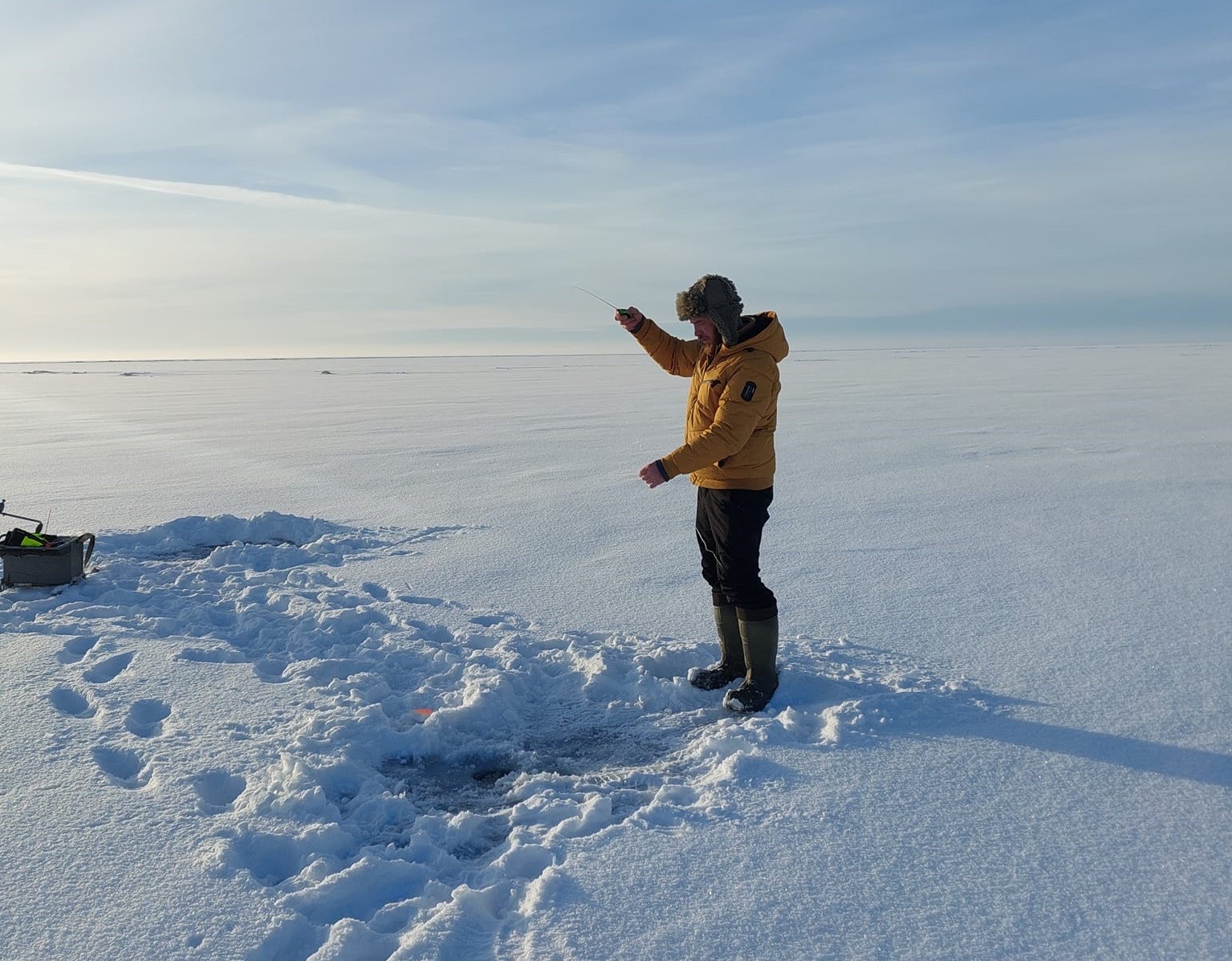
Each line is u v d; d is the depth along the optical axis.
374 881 2.24
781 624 4.59
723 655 3.72
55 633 4.14
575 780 2.87
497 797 2.85
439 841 2.50
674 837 2.45
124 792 2.63
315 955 1.93
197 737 3.04
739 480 3.35
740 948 1.98
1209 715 3.29
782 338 3.38
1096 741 3.08
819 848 2.39
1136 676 3.71
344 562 6.14
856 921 2.08
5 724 3.09
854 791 2.72
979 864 2.32
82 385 49.12
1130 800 2.66
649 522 7.48
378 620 4.50
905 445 13.19
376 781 2.84
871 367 62.47
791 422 17.58
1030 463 10.89
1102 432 14.49
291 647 4.14
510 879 2.27
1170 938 2.02
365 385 46.22
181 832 2.42
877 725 3.20
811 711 3.40
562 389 38.47
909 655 4.05
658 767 3.01
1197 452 11.57
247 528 7.08
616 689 3.71
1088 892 2.20
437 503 8.61
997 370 51.34
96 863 2.26
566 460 12.06
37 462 12.04
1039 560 5.88
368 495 9.14
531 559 6.18
